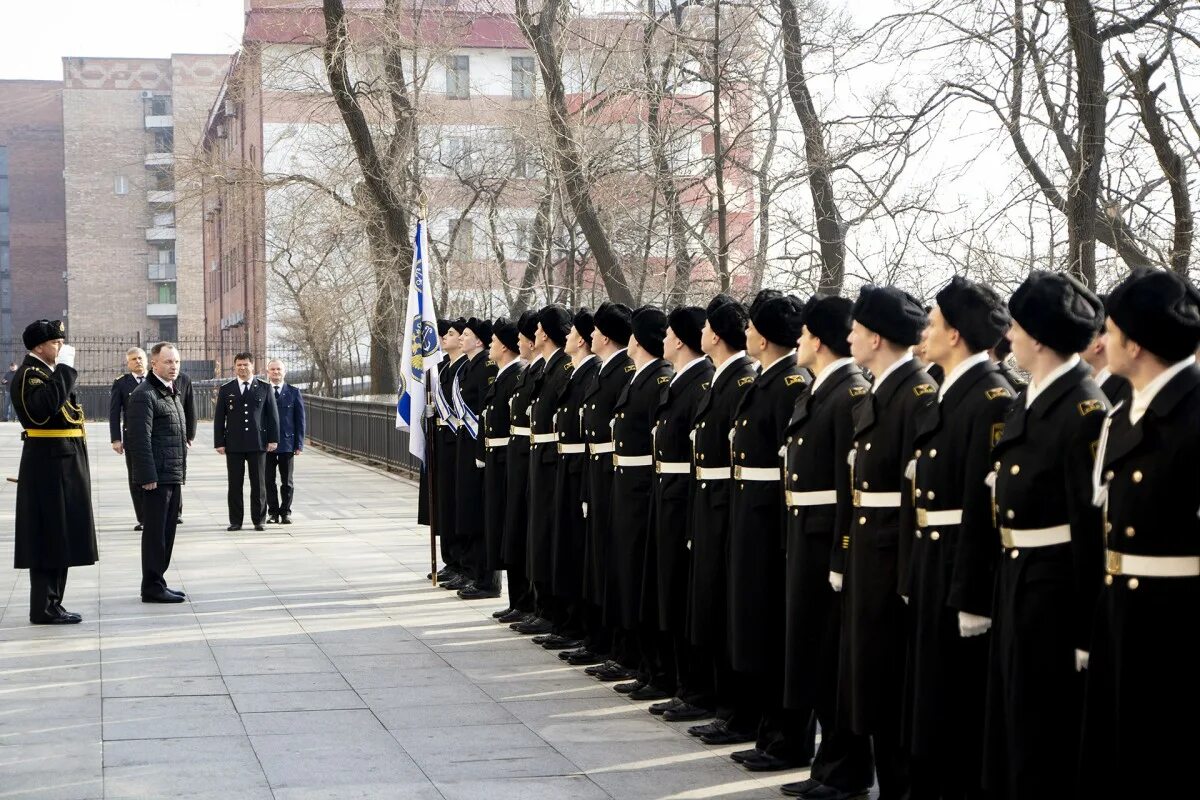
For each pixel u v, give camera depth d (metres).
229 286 52.56
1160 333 4.12
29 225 69.88
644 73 19.89
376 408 25.83
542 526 9.06
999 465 4.75
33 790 6.04
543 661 8.86
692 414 7.30
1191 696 4.08
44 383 9.90
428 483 12.05
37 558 9.92
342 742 6.86
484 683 8.22
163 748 6.74
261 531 16.14
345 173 26.12
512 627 9.91
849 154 15.70
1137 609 4.14
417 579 12.39
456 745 6.82
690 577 7.00
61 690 7.97
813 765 6.07
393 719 7.33
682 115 20.59
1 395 46.09
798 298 6.59
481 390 10.77
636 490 7.88
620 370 8.32
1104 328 4.84
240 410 16.11
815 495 5.98
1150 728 4.10
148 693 7.90
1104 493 4.30
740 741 6.85
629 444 7.90
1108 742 4.24
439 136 26.97
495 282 29.33
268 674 8.41
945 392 5.17
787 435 6.16
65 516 9.98
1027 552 4.63
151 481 11.02
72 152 66.94
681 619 7.32
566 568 8.80
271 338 41.56
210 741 6.87
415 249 11.90
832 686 5.92
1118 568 4.21
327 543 15.00
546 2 20.91
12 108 69.69
